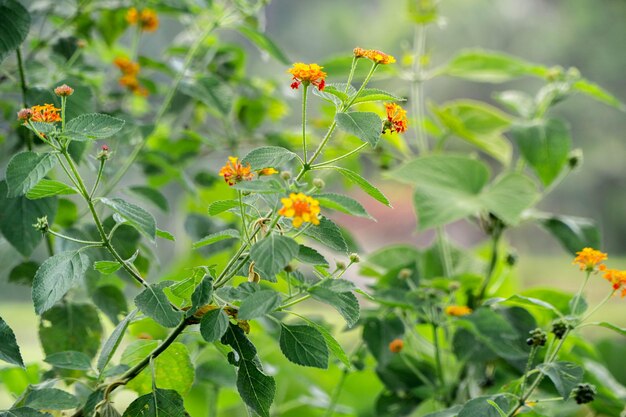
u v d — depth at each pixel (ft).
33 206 6.12
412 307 6.40
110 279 6.44
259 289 5.35
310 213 5.12
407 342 6.98
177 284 5.48
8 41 6.01
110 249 5.42
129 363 5.78
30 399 5.62
